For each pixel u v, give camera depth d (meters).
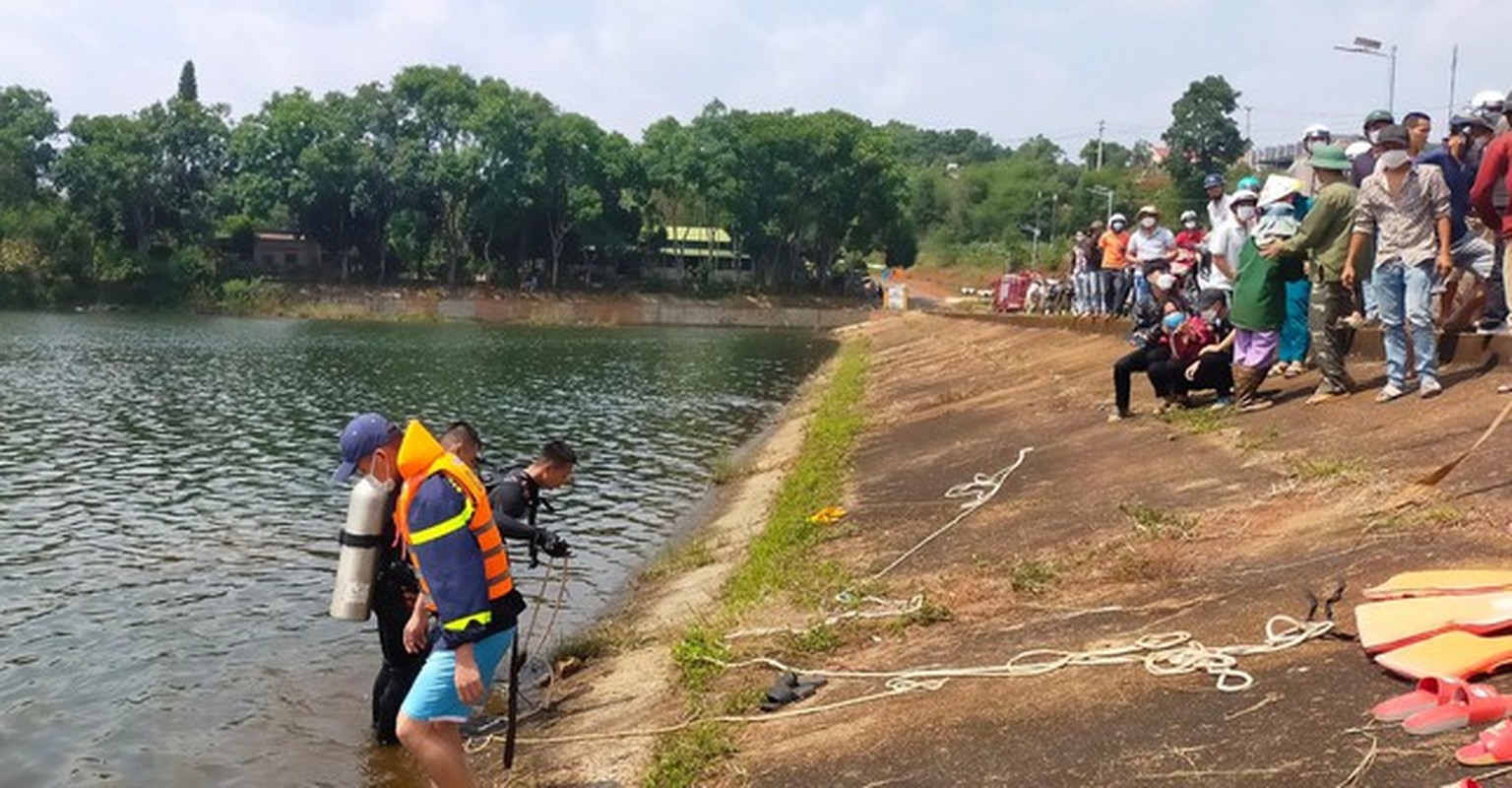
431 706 5.93
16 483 17.33
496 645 5.95
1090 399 16.59
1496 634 5.50
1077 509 10.63
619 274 87.19
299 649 10.12
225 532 14.42
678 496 17.64
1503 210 10.45
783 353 53.88
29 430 22.61
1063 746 5.83
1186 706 5.86
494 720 8.59
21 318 64.56
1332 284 11.40
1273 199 12.10
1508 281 10.37
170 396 29.23
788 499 15.03
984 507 11.78
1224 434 11.70
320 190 77.44
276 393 30.70
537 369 40.72
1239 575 7.68
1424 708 5.04
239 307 76.38
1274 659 6.11
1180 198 86.62
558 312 80.25
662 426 26.23
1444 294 11.74
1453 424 9.62
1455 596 5.91
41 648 10.06
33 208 75.62
